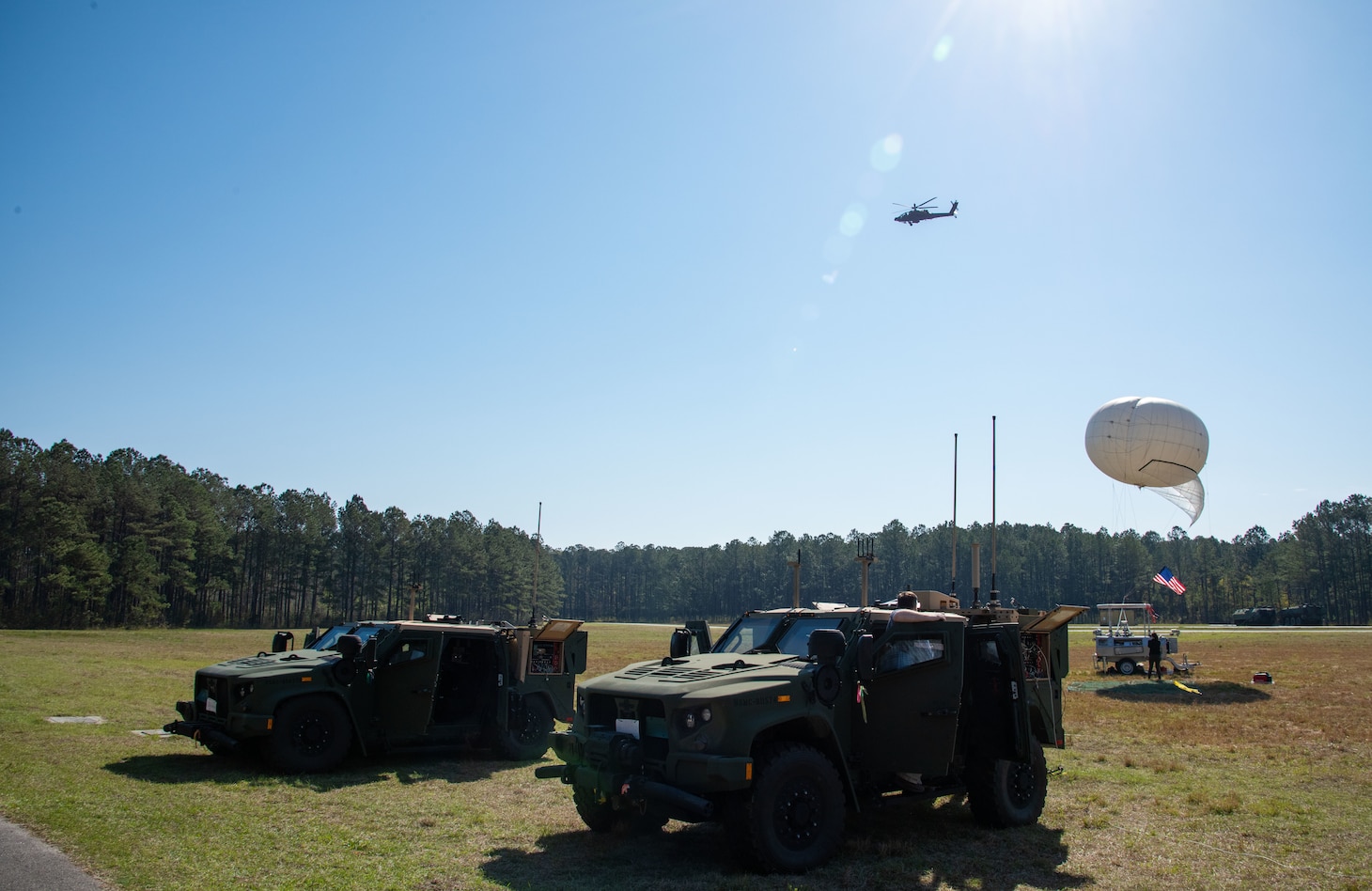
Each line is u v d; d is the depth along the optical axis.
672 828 8.62
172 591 90.81
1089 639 65.44
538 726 12.66
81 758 11.30
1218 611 134.88
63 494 77.38
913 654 8.45
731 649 9.41
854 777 8.05
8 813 8.03
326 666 11.49
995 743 8.63
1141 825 8.87
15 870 6.35
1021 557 128.62
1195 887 6.85
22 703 16.61
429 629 12.28
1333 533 126.44
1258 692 23.25
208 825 7.98
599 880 6.79
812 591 132.75
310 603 117.88
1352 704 19.95
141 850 7.02
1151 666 29.09
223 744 11.30
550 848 7.79
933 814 9.41
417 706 11.97
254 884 6.28
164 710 16.75
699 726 7.08
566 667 13.12
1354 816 9.23
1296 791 10.53
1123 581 126.31
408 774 11.19
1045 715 9.58
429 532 112.00
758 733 7.28
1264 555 152.88
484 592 117.50
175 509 85.94
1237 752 13.51
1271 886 6.86
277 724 10.96
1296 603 132.00
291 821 8.37
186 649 41.88
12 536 72.38
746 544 140.88
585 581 160.88
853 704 8.14
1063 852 7.86
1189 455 24.69
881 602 10.02
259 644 51.00
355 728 11.59
